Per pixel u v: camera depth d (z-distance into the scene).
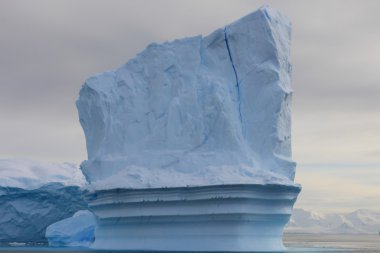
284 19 43.16
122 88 44.03
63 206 59.91
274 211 37.12
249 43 40.75
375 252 53.59
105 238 41.28
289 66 42.72
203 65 42.09
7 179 61.22
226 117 39.31
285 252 37.44
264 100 39.97
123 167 41.47
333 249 55.72
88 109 45.53
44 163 70.94
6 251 44.38
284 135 40.81
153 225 38.31
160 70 42.62
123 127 43.06
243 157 38.75
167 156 39.88
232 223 35.97
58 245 52.31
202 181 36.12
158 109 41.91
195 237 37.06
